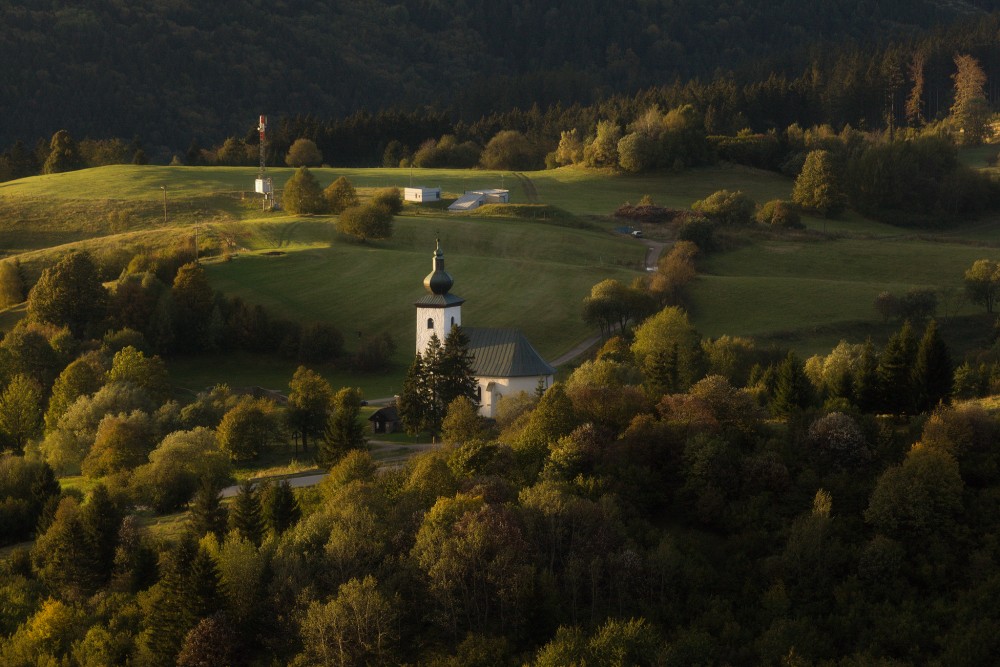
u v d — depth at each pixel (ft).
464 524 375.04
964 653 322.75
